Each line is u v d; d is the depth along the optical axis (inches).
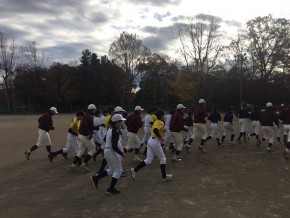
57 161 448.8
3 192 304.5
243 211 243.8
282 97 2068.2
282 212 242.8
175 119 422.9
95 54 3048.7
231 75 2251.5
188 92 2092.8
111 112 441.4
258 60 2138.3
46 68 2910.9
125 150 435.2
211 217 231.3
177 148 430.0
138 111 438.6
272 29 2076.8
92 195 289.0
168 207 252.5
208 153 491.2
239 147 545.0
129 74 2721.5
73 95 2930.6
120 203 264.7
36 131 971.9
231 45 2240.4
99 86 2856.8
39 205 264.2
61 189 310.7
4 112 2728.8
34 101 2935.5
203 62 2084.2
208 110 2174.0
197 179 339.9
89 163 428.8
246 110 588.4
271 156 462.9
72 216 237.3
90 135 373.1
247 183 323.6
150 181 333.4
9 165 428.5
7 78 2770.7
